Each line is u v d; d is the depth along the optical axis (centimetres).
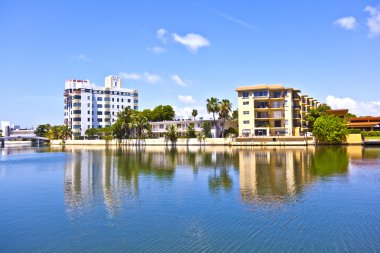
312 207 2536
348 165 5172
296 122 12344
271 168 4938
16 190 3522
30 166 6044
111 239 1927
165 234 1986
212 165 5534
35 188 3622
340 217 2264
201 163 5906
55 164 6362
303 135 12094
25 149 13750
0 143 17462
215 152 9012
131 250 1761
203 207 2589
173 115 17138
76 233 2050
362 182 3622
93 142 16525
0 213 2555
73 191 3384
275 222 2170
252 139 11638
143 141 14112
